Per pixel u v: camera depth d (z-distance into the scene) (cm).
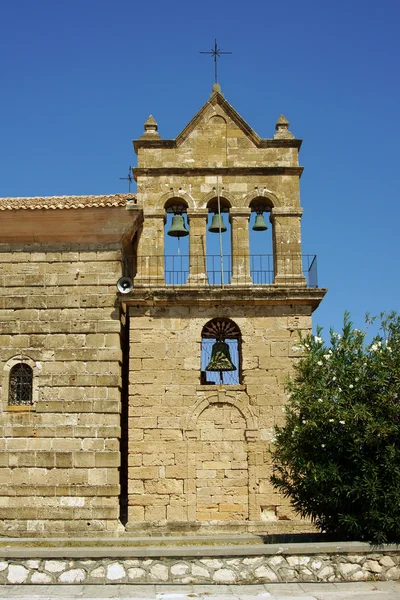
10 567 1852
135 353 2775
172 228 2902
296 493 2220
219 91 3002
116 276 2828
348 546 1911
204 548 1886
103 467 2667
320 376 2177
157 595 1752
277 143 2959
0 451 2686
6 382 2745
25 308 2811
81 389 2734
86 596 1739
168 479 2678
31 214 2791
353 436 2039
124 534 2600
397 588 1814
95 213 2789
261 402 2738
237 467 2692
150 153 2944
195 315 2803
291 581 1877
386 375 2094
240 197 2912
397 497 1966
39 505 2639
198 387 2750
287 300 2784
